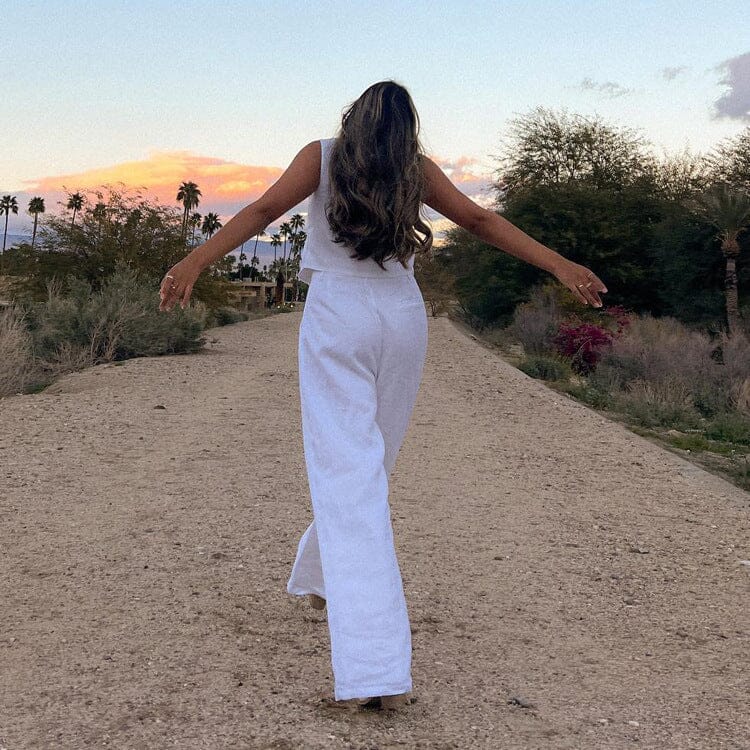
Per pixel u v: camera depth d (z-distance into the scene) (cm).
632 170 3922
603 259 3459
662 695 332
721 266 2961
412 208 287
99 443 848
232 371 1547
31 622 404
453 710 312
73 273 2834
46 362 1584
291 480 704
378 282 295
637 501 681
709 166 3353
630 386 1612
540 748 282
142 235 2933
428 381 1479
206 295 3253
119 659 360
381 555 279
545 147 3994
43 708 313
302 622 404
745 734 297
